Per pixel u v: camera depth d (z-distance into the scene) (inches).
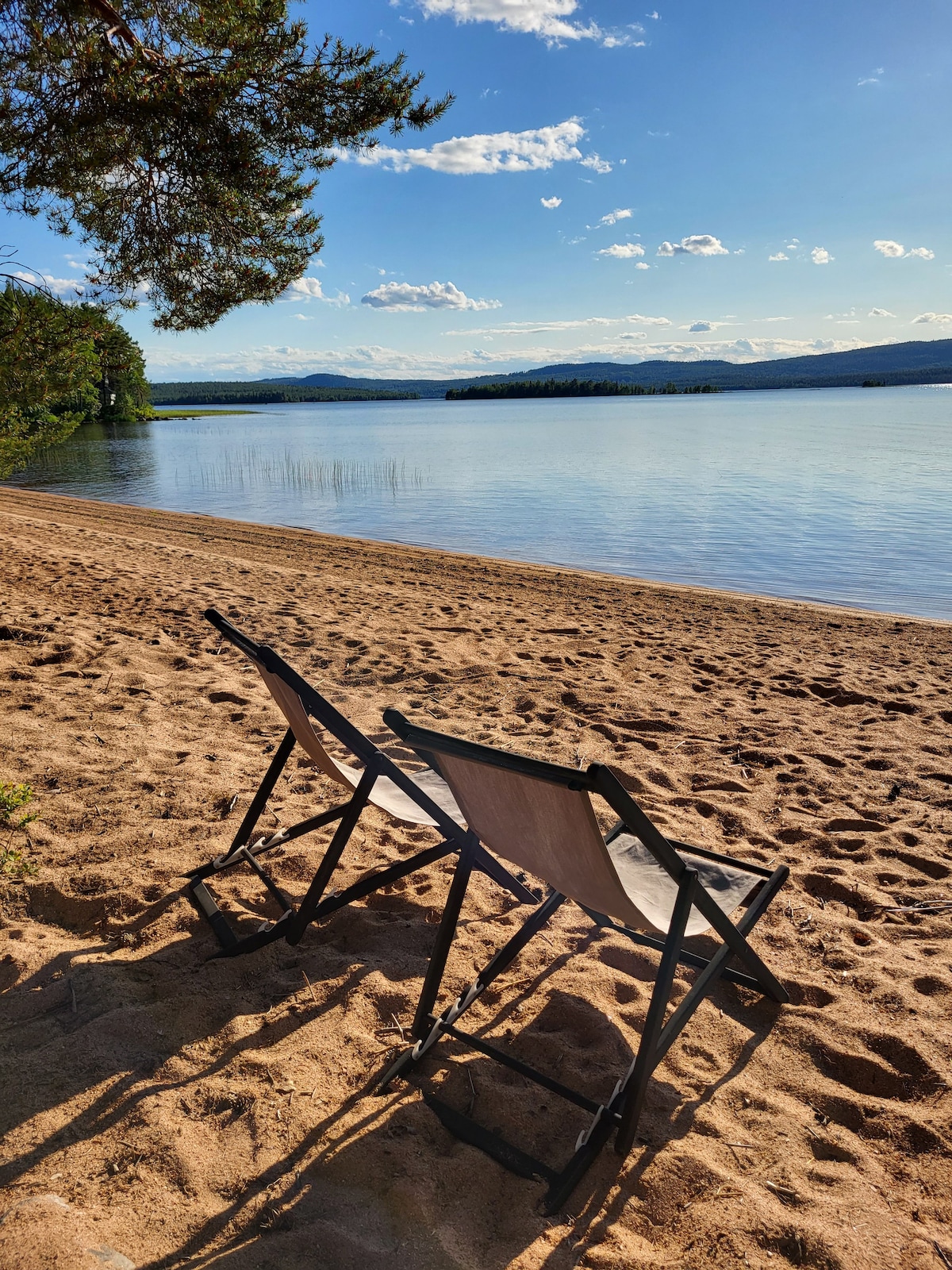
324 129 187.0
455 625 326.0
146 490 1040.8
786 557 612.4
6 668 230.8
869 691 252.5
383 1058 92.7
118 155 177.3
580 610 387.9
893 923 125.2
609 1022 100.1
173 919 118.3
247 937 113.1
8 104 162.4
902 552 627.5
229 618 311.4
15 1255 63.9
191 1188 73.3
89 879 127.6
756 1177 78.6
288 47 175.3
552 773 73.4
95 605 322.3
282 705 117.5
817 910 128.8
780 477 1173.1
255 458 1594.5
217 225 196.9
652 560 603.2
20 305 157.1
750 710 229.0
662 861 77.8
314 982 106.3
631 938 118.0
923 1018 101.3
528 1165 77.7
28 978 104.6
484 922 124.0
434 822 116.1
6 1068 87.7
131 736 186.5
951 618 437.1
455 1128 82.3
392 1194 73.5
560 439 2225.6
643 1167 79.4
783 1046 98.6
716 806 164.9
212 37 170.6
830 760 191.3
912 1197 76.4
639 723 213.2
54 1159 75.7
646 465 1392.7
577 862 81.5
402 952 114.3
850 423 2785.4
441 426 3341.5
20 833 141.1
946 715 228.2
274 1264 65.8
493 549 638.5
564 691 237.8
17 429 175.0
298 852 139.3
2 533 546.9
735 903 102.2
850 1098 89.2
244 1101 84.3
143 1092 84.8
